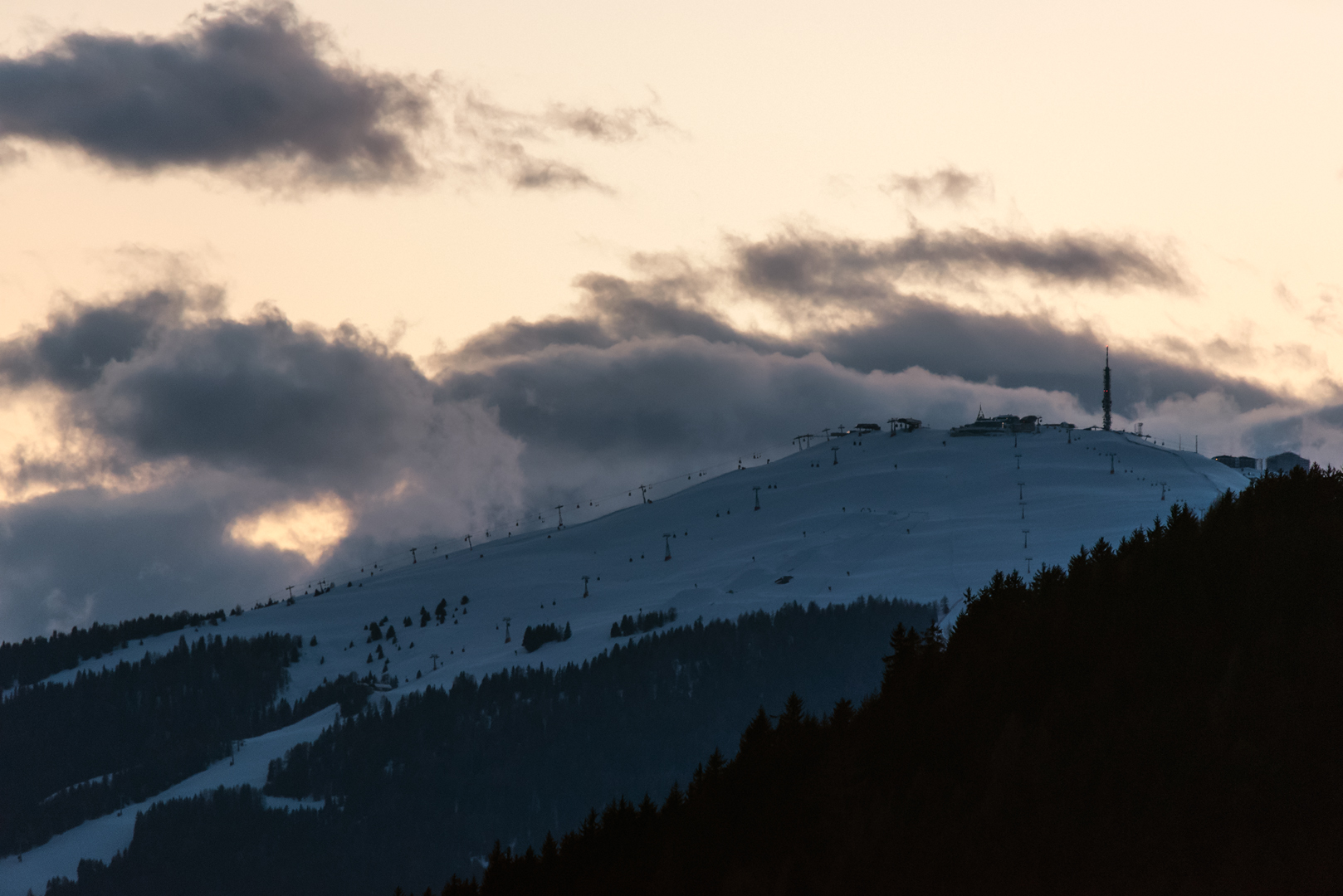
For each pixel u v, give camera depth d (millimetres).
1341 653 172375
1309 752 156125
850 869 166125
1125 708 175000
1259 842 147125
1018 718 181000
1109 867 150750
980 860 158000
